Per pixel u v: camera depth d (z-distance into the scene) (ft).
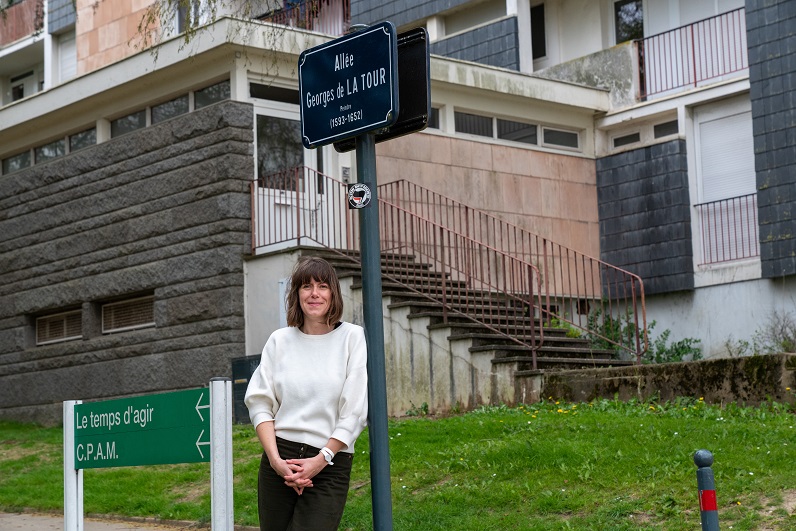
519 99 58.08
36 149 60.34
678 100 57.77
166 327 50.75
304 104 17.87
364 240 16.85
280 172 48.55
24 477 37.47
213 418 15.39
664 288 57.41
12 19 87.61
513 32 63.26
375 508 16.17
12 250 59.77
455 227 54.19
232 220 48.39
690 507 23.68
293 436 14.85
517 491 26.23
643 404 36.63
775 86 52.95
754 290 54.13
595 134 61.62
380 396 16.38
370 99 16.81
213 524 15.23
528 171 58.39
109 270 53.88
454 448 30.48
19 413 58.44
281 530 15.02
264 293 47.50
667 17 61.36
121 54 71.20
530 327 43.42
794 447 27.20
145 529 28.50
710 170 57.11
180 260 50.31
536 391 39.88
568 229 59.47
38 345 59.06
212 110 49.34
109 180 54.34
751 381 34.83
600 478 26.25
